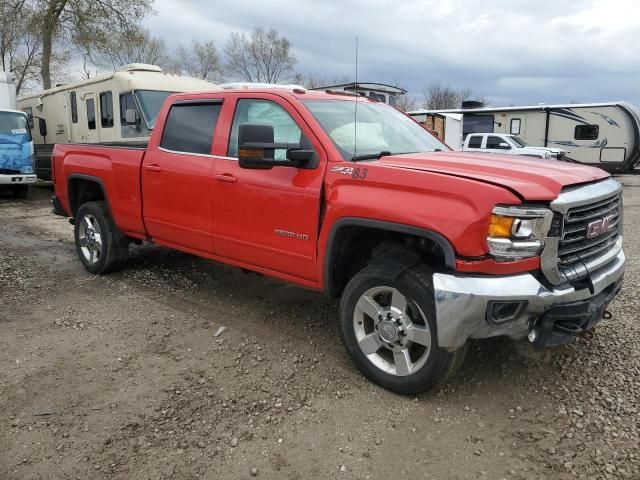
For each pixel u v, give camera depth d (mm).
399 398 3432
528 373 3711
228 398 3418
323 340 4281
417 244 3484
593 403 3361
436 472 2762
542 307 3066
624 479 2699
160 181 4969
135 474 2723
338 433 3074
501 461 2844
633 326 4492
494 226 2947
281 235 3994
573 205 3129
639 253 7215
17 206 12180
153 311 4875
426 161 3584
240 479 2703
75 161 6039
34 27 22719
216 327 4523
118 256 5859
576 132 20703
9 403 3326
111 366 3820
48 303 5051
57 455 2854
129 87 11469
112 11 22984
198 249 4812
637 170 20297
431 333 3209
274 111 4191
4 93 14297
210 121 4652
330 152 3750
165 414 3232
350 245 3783
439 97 41188
